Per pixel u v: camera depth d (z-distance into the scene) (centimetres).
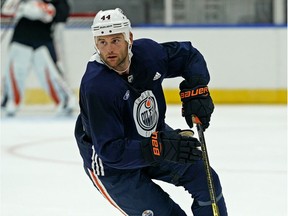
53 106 2297
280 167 1216
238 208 926
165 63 650
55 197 1003
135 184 636
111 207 941
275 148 1420
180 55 664
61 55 2070
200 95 642
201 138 634
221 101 2311
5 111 2092
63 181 1116
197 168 657
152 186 647
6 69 2078
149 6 2448
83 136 648
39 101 2308
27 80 2294
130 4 2453
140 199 643
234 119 1898
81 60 2295
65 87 2075
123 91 605
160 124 671
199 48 2303
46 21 2038
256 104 2292
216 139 1546
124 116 622
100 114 592
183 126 1745
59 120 1969
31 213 910
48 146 1488
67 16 2033
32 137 1628
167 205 655
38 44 2047
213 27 2292
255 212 905
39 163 1281
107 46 590
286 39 2277
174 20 2411
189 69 666
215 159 1298
